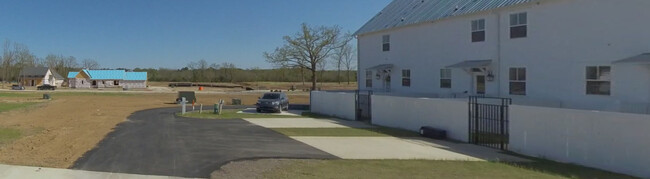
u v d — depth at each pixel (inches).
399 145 542.3
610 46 612.7
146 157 421.4
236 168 368.2
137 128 702.5
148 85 4097.0
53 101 1701.5
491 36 803.4
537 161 448.8
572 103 664.4
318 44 2566.4
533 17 725.3
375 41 1165.7
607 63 616.4
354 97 940.0
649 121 371.9
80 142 520.7
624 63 577.3
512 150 514.9
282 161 402.9
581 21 650.8
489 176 353.4
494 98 713.0
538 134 479.8
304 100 1903.3
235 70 4392.2
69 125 743.7
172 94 2464.3
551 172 385.4
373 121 840.9
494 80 796.6
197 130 681.6
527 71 735.1
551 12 695.7
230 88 3373.5
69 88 3550.7
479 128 577.0
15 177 329.1
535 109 483.8
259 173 347.6
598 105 629.9
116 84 3799.2
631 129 385.1
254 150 473.7
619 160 394.6
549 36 698.8
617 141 397.1
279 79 4210.1
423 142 580.1
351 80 3828.7
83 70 3786.9
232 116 1007.6
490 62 798.5
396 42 1077.1
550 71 698.2
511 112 518.0
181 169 365.1
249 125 775.7
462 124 601.0
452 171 371.2
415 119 711.1
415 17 1014.4
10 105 1411.2
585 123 426.6
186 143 524.4
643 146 375.6
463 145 560.7
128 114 1046.4
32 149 461.7
